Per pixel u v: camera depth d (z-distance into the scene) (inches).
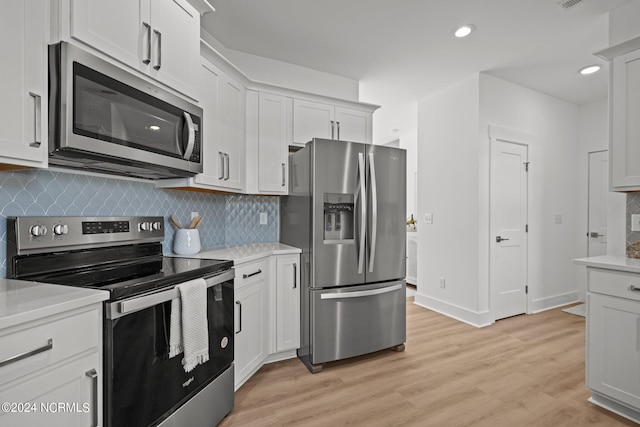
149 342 50.5
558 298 159.9
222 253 89.6
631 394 69.6
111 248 67.5
